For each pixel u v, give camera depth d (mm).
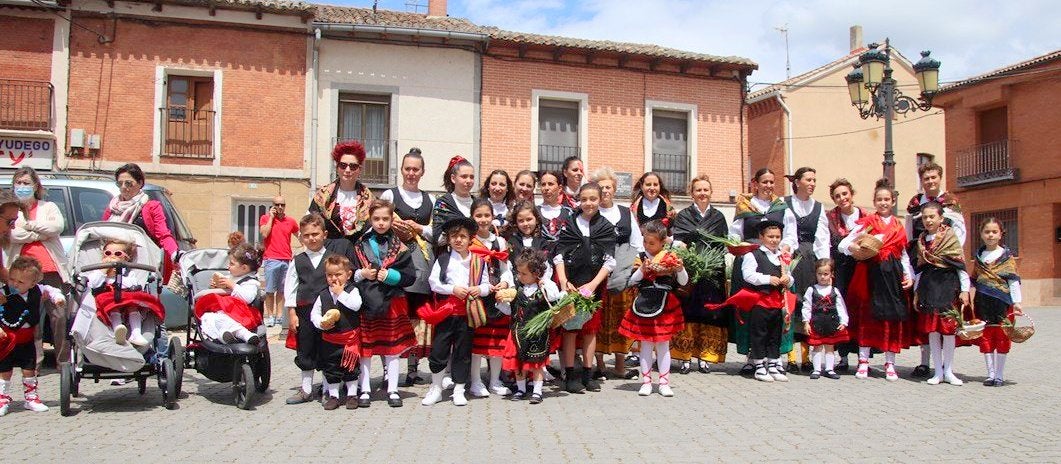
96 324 6043
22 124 15867
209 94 16812
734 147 20500
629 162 19531
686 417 5938
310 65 17188
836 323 7840
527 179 7742
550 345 6777
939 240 7684
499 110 18531
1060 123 21938
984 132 24516
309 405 6473
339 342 6258
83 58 16094
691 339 8195
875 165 25969
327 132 17328
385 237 6551
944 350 7680
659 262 6855
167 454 4801
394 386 6441
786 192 24797
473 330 6664
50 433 5398
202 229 16578
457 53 18234
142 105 16328
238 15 16688
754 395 6918
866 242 7641
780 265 7668
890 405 6453
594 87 19297
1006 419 5895
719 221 8383
